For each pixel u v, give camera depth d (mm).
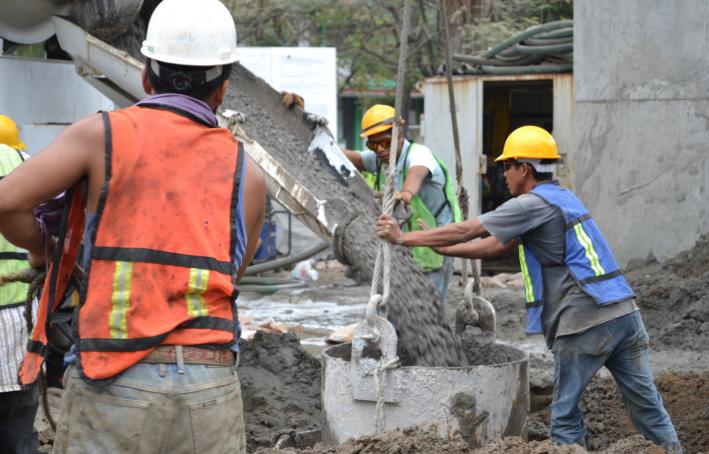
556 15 21156
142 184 3211
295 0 24438
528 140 5852
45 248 3379
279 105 9398
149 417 3129
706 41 12109
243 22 24766
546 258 5691
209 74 3416
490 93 17422
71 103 10945
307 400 7418
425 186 8016
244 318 11922
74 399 3186
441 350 6430
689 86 12305
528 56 15141
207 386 3197
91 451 3150
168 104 3359
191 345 3188
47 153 3143
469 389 5340
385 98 26906
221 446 3242
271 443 6484
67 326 6152
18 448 5598
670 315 10148
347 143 35906
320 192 8039
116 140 3205
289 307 13406
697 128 12266
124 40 9922
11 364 5320
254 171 3479
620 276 5707
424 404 5320
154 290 3172
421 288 6812
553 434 5730
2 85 9625
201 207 3266
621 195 13102
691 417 6820
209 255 3225
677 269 11539
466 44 20219
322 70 16375
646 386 5715
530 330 5789
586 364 5602
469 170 15305
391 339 5336
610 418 6957
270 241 16344
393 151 5461
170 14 3391
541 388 7262
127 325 3139
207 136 3367
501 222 5621
